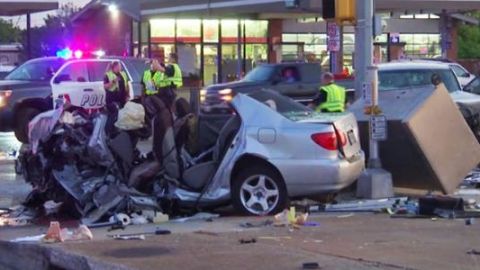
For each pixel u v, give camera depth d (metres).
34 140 14.55
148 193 13.55
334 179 13.14
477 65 60.06
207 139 14.22
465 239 10.58
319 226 11.93
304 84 30.92
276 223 12.18
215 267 9.10
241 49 57.97
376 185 14.66
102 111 14.23
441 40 61.47
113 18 67.94
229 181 13.41
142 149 14.52
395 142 15.08
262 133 13.31
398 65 22.47
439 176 14.92
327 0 16.09
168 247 10.39
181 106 15.27
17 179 18.80
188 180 13.57
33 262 10.80
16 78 27.53
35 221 13.70
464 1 42.59
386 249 9.94
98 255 9.95
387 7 41.69
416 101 15.02
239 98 13.74
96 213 12.99
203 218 13.27
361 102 16.20
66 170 13.69
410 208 13.40
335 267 8.91
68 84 24.42
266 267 9.04
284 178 13.20
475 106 20.11
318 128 13.19
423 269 8.73
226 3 46.16
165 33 58.84
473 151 15.22
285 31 60.47
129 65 26.53
